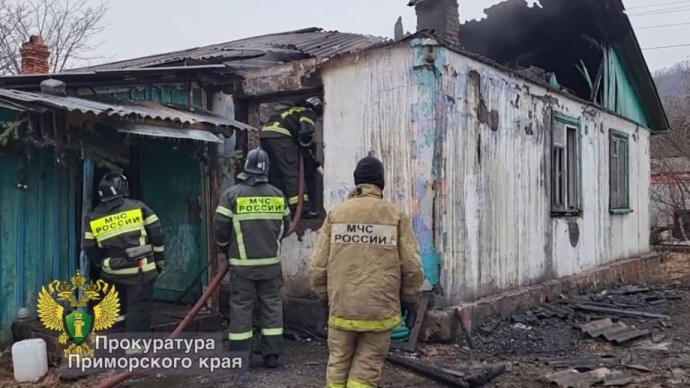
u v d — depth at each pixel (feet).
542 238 28.12
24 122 18.48
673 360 19.42
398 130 21.39
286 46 27.68
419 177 20.89
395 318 13.24
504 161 25.03
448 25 25.03
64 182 21.24
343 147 22.76
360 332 13.23
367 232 13.23
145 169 26.32
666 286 35.70
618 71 39.34
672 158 72.59
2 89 18.74
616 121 38.40
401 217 13.46
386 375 17.90
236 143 25.57
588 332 22.34
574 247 31.50
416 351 20.03
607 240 36.14
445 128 21.11
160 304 25.13
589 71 38.40
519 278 26.04
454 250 21.57
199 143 23.68
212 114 24.43
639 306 28.48
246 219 18.42
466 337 21.07
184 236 25.40
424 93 20.72
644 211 43.42
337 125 22.94
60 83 19.40
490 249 23.89
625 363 19.03
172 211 25.72
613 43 37.83
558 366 18.65
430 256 20.77
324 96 23.27
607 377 17.12
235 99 25.40
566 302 27.66
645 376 17.61
